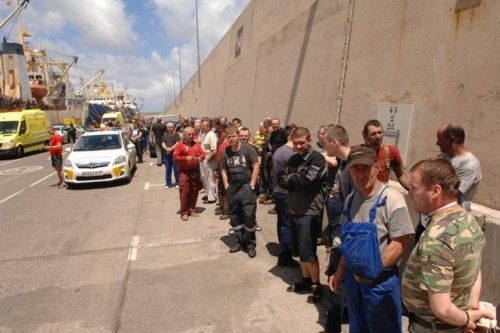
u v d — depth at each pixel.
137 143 17.31
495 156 4.00
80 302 4.61
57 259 6.01
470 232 1.89
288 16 13.06
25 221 8.32
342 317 3.84
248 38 19.73
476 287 2.05
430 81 5.09
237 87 21.59
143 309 4.38
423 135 5.15
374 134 4.21
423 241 1.96
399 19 5.93
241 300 4.48
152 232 7.13
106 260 5.88
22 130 22.11
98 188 11.68
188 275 5.21
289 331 3.83
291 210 4.35
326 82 8.77
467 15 4.50
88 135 13.17
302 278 4.73
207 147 9.12
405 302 2.14
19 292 4.94
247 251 5.91
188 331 3.91
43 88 47.50
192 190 7.91
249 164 5.77
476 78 4.30
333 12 8.83
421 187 2.01
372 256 2.53
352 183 3.35
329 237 4.79
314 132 9.19
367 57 6.90
